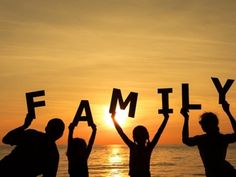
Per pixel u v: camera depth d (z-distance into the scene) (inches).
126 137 231.9
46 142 205.5
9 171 202.1
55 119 206.8
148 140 231.5
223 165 216.4
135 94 233.5
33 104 212.5
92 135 232.1
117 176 1688.0
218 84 223.5
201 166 2278.5
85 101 232.8
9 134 204.5
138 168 227.9
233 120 219.8
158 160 3127.5
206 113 219.6
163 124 228.4
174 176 1601.9
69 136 231.1
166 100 227.8
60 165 2295.8
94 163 2829.7
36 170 204.8
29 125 210.2
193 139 220.4
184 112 220.1
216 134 219.0
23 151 204.1
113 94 232.7
